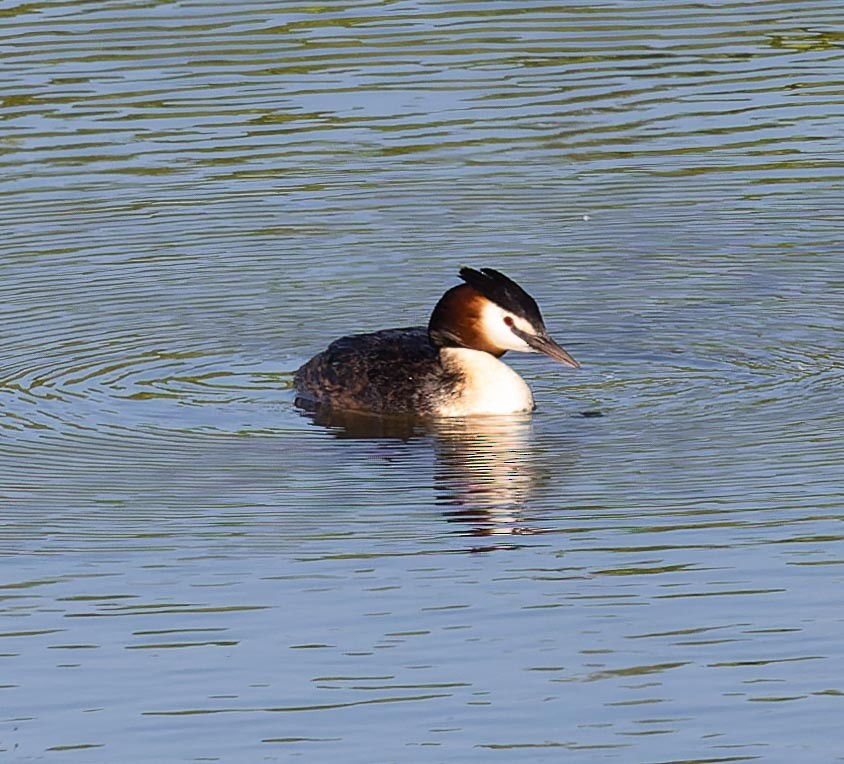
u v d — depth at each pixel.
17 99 22.61
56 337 17.31
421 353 16.12
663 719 10.61
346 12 25.23
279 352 17.08
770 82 22.98
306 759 10.31
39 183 20.81
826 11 25.17
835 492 13.62
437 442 15.08
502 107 22.42
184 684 11.16
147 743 10.55
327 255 19.16
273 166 21.17
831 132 21.64
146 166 21.17
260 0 25.62
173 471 14.45
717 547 12.78
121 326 17.58
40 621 11.98
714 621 11.73
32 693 11.11
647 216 19.89
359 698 10.95
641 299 18.02
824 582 12.18
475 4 25.48
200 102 22.61
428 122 22.06
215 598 12.24
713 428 15.08
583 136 21.73
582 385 16.28
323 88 22.94
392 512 13.60
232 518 13.51
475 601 12.12
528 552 12.84
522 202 20.28
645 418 15.41
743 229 19.53
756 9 25.31
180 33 24.61
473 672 11.20
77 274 18.77
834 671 11.07
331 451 14.91
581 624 11.76
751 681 10.98
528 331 15.75
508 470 14.35
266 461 14.67
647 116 22.14
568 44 24.22
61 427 15.34
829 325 17.27
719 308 17.73
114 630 11.84
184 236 19.62
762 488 13.77
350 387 15.95
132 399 16.00
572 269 18.73
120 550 12.98
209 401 16.00
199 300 18.19
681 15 25.11
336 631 11.77
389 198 20.42
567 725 10.59
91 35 24.55
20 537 13.20
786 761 10.15
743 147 21.34
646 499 13.66
